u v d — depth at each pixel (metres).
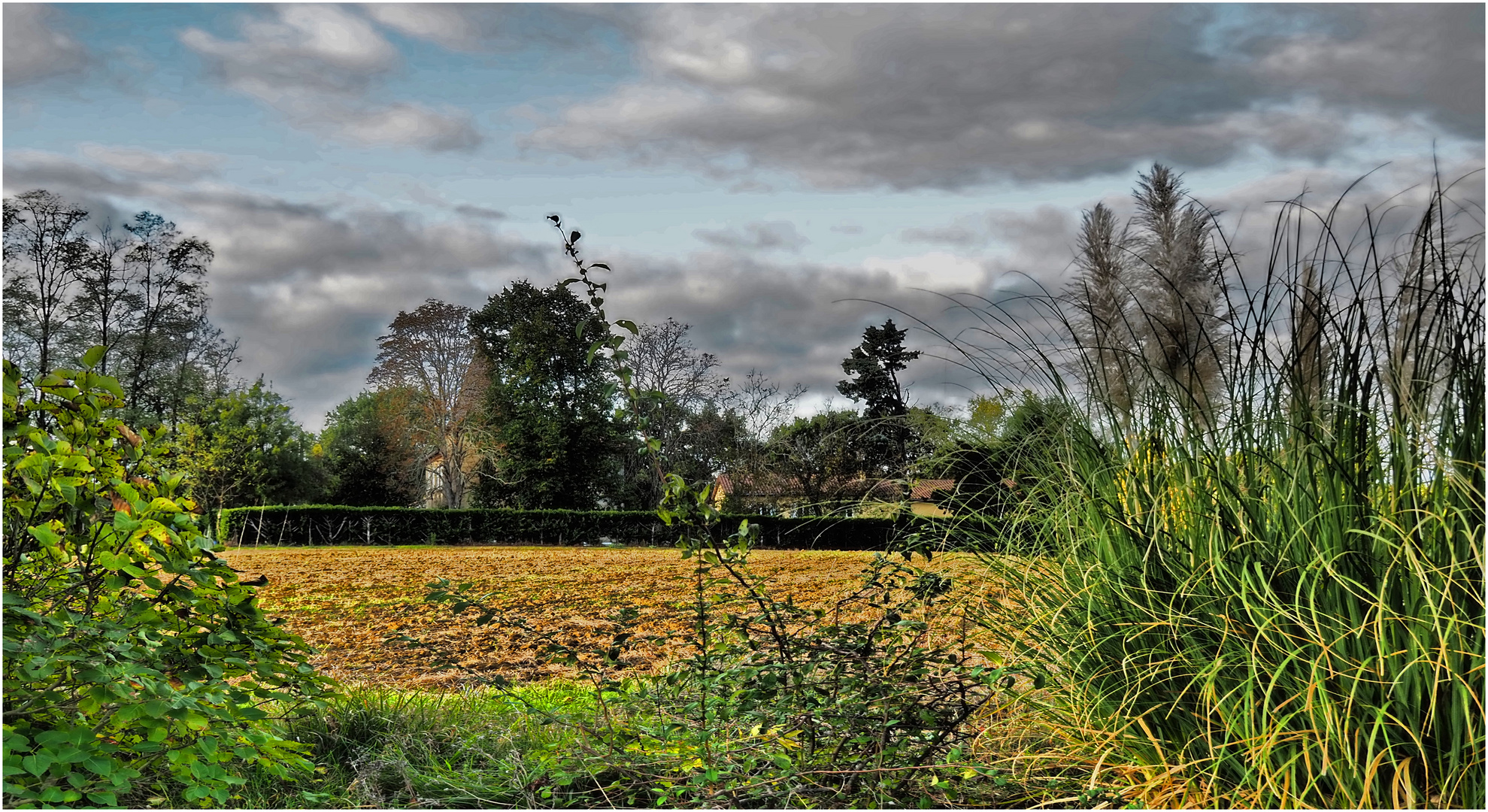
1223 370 2.70
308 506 23.94
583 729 3.23
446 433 33.59
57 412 2.81
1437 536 2.14
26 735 2.44
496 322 34.31
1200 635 2.43
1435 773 2.04
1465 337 2.13
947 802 2.68
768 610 3.18
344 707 3.72
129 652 2.44
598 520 25.67
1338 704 2.12
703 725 3.08
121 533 2.65
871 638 2.93
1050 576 2.92
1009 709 2.94
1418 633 2.06
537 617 8.96
